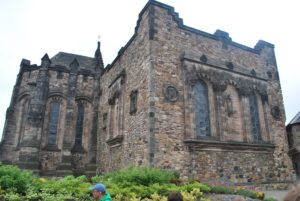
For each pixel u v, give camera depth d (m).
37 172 23.09
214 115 18.05
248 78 20.45
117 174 13.45
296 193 2.04
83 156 26.08
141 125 16.56
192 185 12.65
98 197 6.86
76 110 27.45
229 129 18.19
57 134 26.12
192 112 16.77
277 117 21.14
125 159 18.30
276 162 19.50
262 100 20.56
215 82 18.58
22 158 23.39
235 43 21.06
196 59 18.33
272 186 18.33
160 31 17.72
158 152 15.09
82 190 11.05
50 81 27.09
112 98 22.62
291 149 24.75
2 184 10.41
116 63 23.92
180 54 18.03
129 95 19.31
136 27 19.80
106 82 26.41
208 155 16.58
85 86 28.53
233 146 17.66
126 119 19.20
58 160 25.12
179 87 17.20
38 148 24.27
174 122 16.19
